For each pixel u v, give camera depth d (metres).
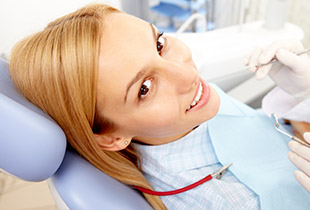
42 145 0.50
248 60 0.89
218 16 1.66
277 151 0.84
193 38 1.31
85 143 0.64
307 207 0.72
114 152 0.74
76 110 0.58
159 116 0.60
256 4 1.64
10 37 1.20
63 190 0.59
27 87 0.60
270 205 0.70
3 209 1.55
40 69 0.57
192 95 0.64
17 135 0.48
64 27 0.58
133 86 0.56
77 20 0.58
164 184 0.79
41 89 0.59
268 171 0.77
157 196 0.76
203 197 0.72
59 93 0.57
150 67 0.56
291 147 0.66
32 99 0.62
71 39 0.56
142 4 1.97
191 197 0.74
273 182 0.74
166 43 0.66
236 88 1.23
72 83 0.56
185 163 0.79
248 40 1.27
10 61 0.63
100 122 0.63
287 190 0.73
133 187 0.76
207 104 0.67
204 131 0.83
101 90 0.57
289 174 0.77
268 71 0.85
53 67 0.56
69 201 0.58
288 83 0.89
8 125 0.47
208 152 0.82
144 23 0.60
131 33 0.57
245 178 0.75
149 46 0.57
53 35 0.58
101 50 0.55
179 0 2.02
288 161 0.81
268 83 1.21
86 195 0.59
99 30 0.56
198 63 1.12
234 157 0.80
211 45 1.25
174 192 0.73
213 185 0.74
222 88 1.29
